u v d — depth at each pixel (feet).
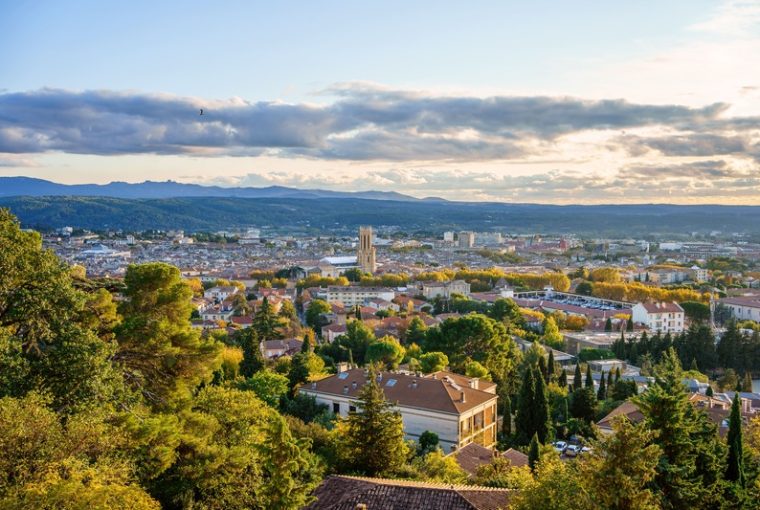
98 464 132.46
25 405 128.57
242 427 192.95
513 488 202.49
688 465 170.40
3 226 165.48
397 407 341.62
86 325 181.88
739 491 175.63
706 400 392.27
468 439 337.52
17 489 116.16
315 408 367.86
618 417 160.66
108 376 161.68
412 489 179.32
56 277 167.63
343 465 247.50
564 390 467.93
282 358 516.73
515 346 583.58
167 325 188.75
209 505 170.91
